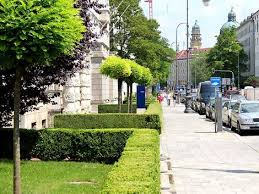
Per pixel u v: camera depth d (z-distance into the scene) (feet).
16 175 31.73
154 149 40.88
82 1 54.60
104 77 180.04
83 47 54.34
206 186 43.75
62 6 31.65
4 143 57.21
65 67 52.85
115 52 255.09
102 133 56.03
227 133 100.58
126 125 88.53
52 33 31.07
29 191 39.11
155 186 25.03
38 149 56.44
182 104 309.22
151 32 260.01
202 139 87.61
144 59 254.47
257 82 439.63
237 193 40.73
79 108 128.57
